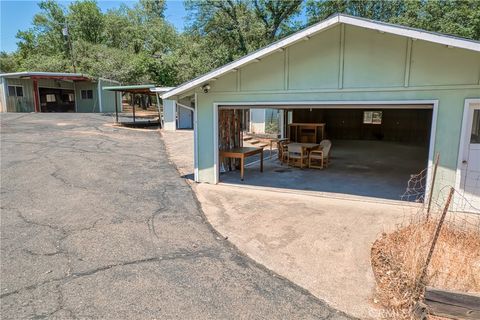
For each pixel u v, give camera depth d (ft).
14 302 9.82
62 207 18.30
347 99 20.08
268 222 17.15
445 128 17.94
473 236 14.30
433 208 17.94
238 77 23.29
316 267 12.52
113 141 40.83
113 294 10.38
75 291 10.48
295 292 10.84
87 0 119.14
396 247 13.69
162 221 16.94
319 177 27.94
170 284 11.09
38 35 122.62
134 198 20.48
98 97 79.97
